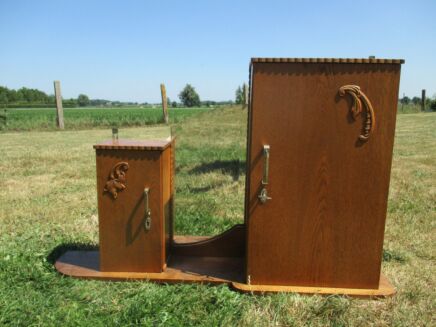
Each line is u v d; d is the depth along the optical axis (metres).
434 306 2.92
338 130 2.85
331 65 2.77
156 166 3.18
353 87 2.78
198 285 3.15
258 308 2.86
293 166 2.91
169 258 3.59
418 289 3.15
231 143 6.92
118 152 3.17
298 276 3.07
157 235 3.27
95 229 4.55
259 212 2.99
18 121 18.08
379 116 2.82
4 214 5.07
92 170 8.01
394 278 3.34
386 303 2.95
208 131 7.09
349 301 2.93
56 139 13.47
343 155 2.88
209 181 6.38
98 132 16.27
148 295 2.98
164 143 3.31
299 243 3.02
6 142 12.52
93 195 6.09
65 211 5.24
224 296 2.97
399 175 7.31
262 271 3.08
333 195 2.94
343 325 2.67
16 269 3.39
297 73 2.79
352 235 2.99
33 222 4.79
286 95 2.82
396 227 4.57
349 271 3.05
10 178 7.27
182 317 2.75
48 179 7.21
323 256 3.04
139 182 3.21
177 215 4.93
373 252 3.02
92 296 3.00
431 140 12.30
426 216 4.98
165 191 3.33
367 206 2.95
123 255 3.31
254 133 2.88
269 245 3.03
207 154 6.88
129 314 2.75
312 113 2.84
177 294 3.02
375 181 2.91
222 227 4.64
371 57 2.81
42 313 2.76
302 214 2.97
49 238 4.23
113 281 3.24
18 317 2.70
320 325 2.68
